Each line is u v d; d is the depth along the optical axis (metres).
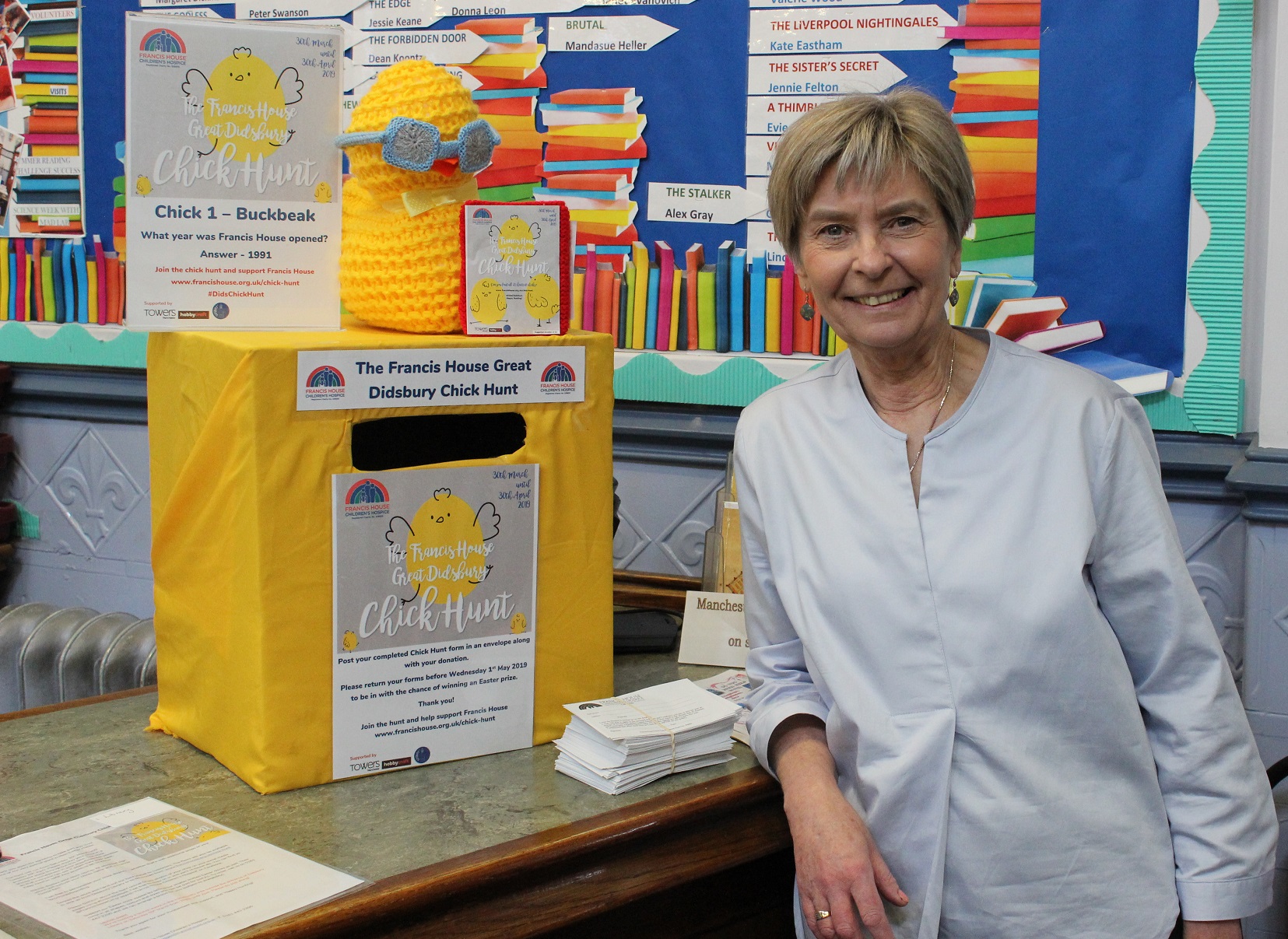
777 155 1.08
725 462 1.84
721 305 1.79
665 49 1.77
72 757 1.19
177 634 1.22
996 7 1.59
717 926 1.30
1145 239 1.56
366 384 1.10
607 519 1.26
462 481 1.15
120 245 2.13
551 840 1.00
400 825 1.04
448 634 1.17
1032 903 1.04
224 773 1.16
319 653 1.11
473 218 1.17
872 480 1.10
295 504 1.08
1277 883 1.57
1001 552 1.04
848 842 1.03
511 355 1.17
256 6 1.99
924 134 1.02
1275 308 1.50
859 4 1.66
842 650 1.10
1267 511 1.51
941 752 1.05
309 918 0.87
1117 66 1.54
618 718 1.16
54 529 2.32
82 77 2.12
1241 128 1.49
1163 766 1.08
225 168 1.17
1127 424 1.07
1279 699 1.54
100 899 0.89
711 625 1.50
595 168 1.83
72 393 2.21
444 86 1.18
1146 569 1.04
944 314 1.10
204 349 1.12
